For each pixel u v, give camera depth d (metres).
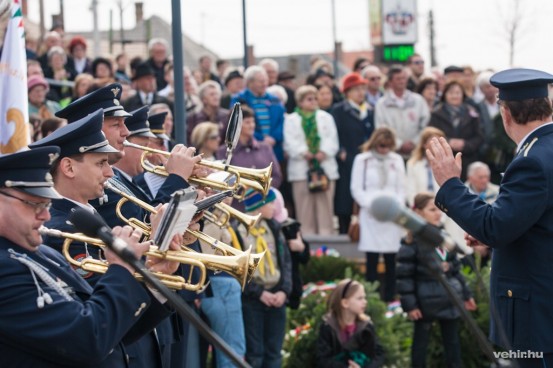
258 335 12.14
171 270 6.62
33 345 5.89
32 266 5.99
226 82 18.98
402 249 12.91
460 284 13.09
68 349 5.87
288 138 17.50
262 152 15.25
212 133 13.75
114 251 5.58
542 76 8.02
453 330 13.12
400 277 12.91
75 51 19.81
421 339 13.03
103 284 6.11
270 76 19.94
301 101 17.62
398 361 13.33
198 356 11.21
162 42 18.55
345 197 17.81
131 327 6.62
